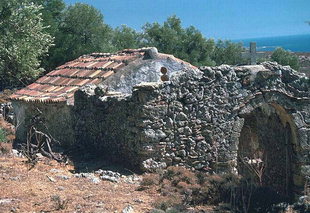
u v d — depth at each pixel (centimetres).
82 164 1199
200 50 3581
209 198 1016
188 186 1034
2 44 2289
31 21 2369
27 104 1574
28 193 949
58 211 859
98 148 1262
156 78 1439
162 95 1112
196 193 1020
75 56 3000
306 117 1246
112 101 1192
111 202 925
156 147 1105
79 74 1553
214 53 3803
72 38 3081
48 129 1480
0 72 2372
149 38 3606
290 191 1286
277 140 1358
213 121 1174
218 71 1177
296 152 1257
